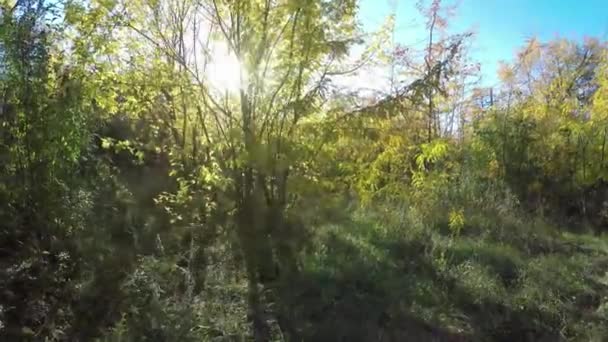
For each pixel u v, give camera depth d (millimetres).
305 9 6281
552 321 6445
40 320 5051
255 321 5582
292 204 6969
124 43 7027
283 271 6559
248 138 6492
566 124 12625
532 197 11672
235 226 6742
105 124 8117
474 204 9773
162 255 6414
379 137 6980
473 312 6453
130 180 7848
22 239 5875
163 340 4945
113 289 5465
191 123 7258
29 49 6012
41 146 6090
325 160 6891
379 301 6262
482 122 12547
